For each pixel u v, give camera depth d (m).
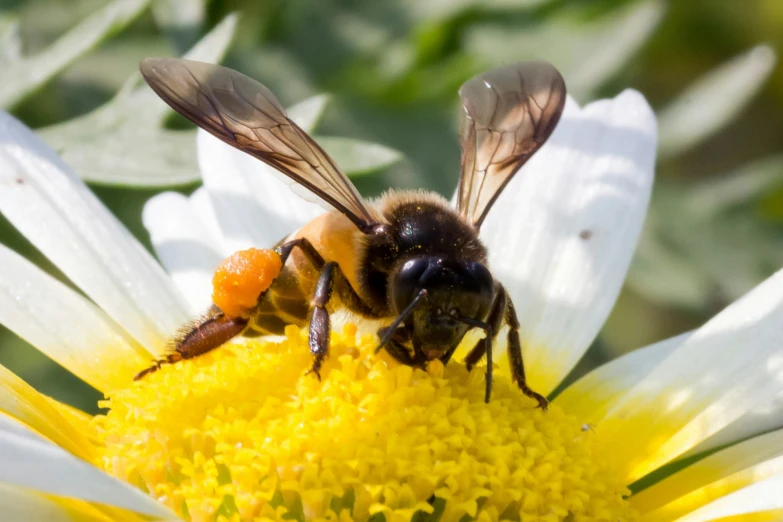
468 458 0.13
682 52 0.20
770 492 0.13
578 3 0.18
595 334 0.14
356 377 0.13
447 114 0.17
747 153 0.20
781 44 0.20
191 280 0.15
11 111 0.15
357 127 0.17
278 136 0.13
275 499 0.13
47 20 0.17
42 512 0.12
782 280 0.14
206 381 0.13
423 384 0.13
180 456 0.13
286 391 0.13
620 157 0.15
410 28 0.18
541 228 0.15
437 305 0.13
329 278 0.13
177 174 0.15
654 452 0.14
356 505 0.13
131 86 0.15
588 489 0.13
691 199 0.18
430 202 0.13
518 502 0.13
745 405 0.14
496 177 0.14
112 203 0.16
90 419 0.14
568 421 0.13
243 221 0.15
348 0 0.18
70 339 0.14
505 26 0.18
